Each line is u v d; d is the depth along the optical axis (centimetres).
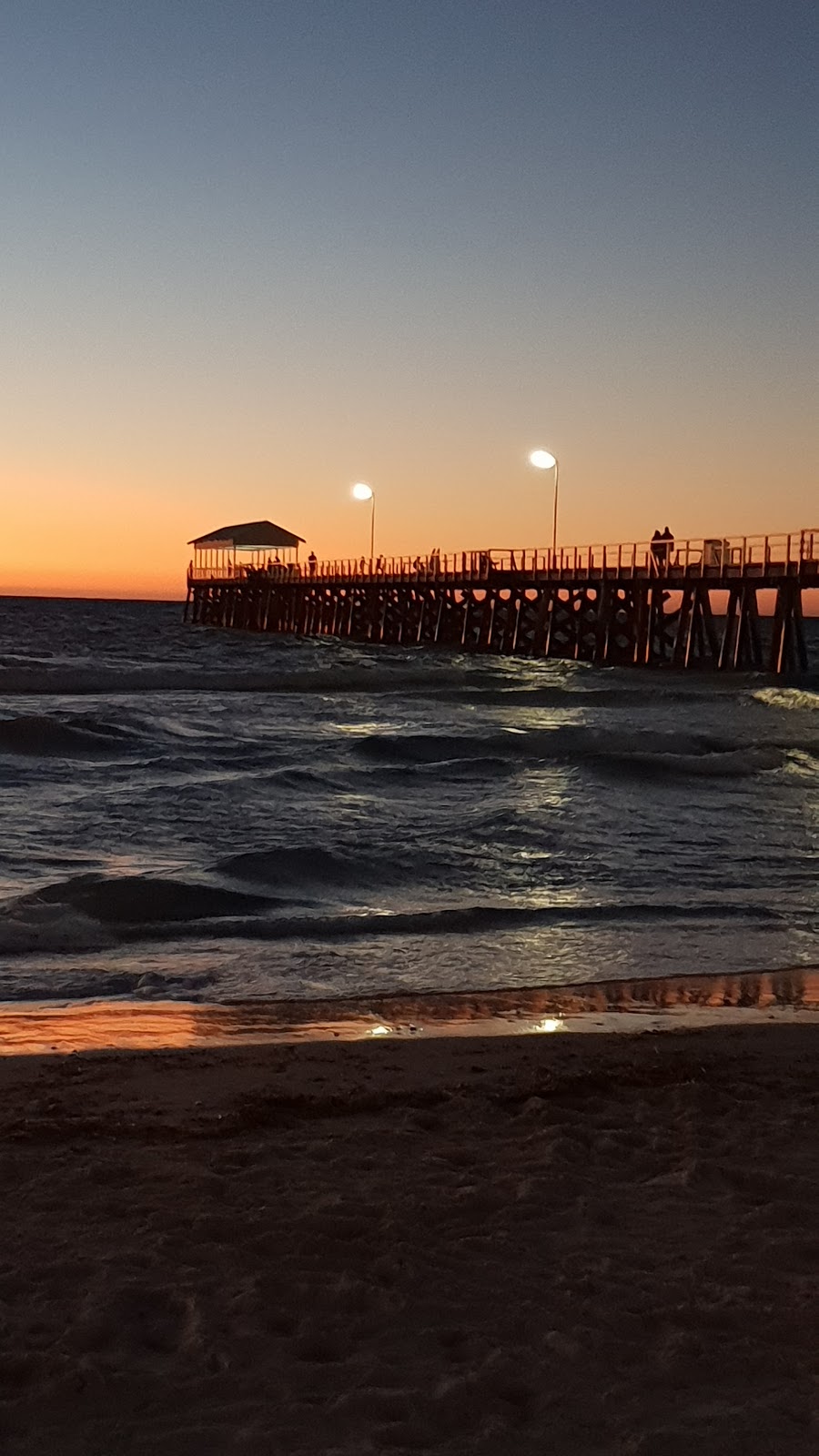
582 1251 484
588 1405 372
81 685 4138
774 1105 689
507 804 1992
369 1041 838
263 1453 342
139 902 1250
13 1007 930
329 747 2619
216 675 4256
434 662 5266
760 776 2317
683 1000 995
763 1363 399
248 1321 414
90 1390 369
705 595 4288
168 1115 657
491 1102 687
